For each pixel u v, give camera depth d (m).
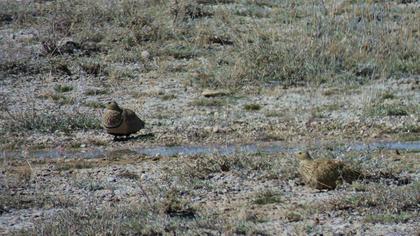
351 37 70.69
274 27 74.31
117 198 39.97
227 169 44.00
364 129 53.62
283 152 48.22
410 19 74.75
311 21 73.94
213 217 36.38
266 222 36.25
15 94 62.09
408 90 62.50
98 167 46.19
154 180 42.91
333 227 35.47
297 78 64.69
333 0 79.75
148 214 36.88
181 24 76.12
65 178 43.78
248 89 62.88
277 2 83.31
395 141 51.44
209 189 40.97
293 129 53.78
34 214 37.84
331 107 58.28
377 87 62.75
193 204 38.66
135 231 34.78
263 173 43.06
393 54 67.88
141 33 73.38
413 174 42.94
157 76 66.06
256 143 51.16
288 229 35.25
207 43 72.38
